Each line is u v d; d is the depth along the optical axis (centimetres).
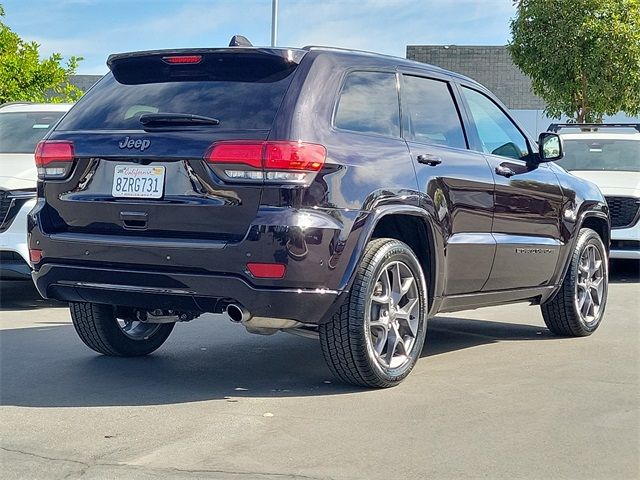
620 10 1981
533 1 2017
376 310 528
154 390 527
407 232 570
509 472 389
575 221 723
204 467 389
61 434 437
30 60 1612
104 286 510
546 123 2922
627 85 1986
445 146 596
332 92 514
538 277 686
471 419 470
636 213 1158
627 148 1309
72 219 523
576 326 731
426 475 383
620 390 540
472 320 838
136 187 500
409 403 501
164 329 643
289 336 723
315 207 477
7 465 391
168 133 495
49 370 580
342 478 377
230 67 517
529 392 532
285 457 404
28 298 941
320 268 477
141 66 545
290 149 472
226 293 475
